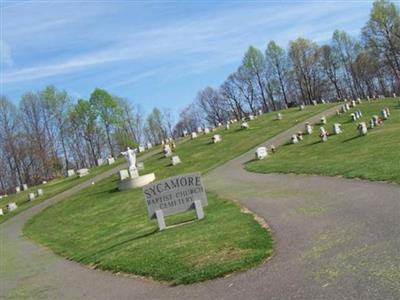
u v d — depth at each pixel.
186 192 16.44
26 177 89.25
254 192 20.61
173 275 10.09
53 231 27.52
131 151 39.41
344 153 28.44
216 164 39.56
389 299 6.49
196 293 8.64
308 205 14.72
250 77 114.06
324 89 110.44
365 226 10.66
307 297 7.20
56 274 13.91
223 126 69.56
